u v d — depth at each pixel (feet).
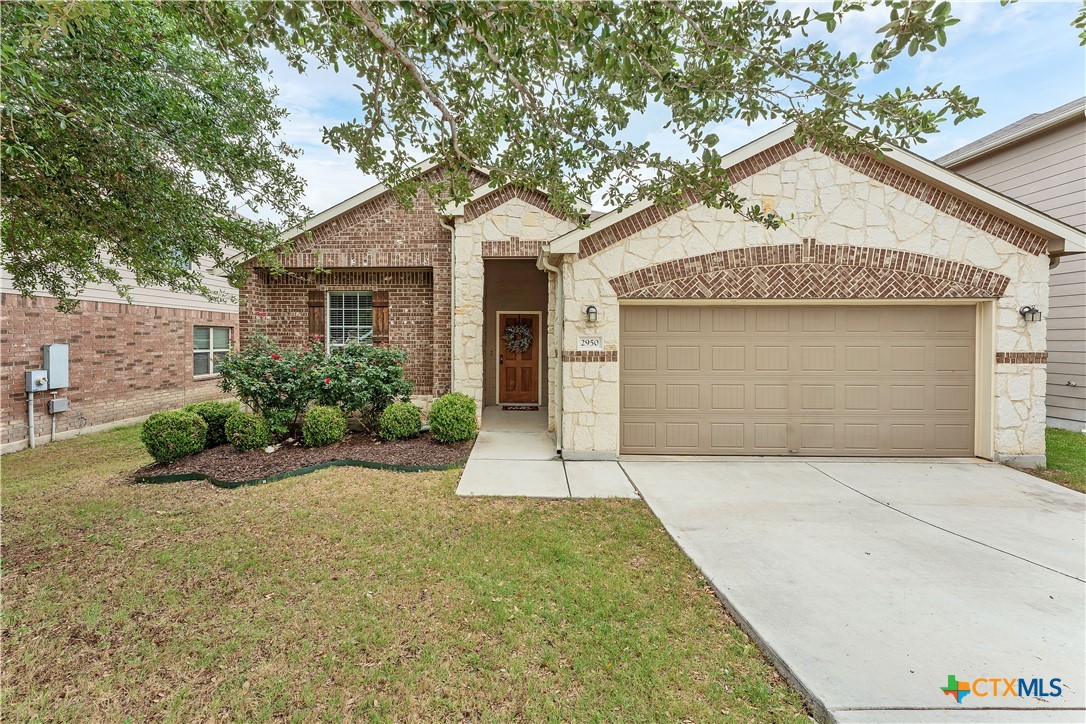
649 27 8.29
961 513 15.03
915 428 21.97
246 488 17.37
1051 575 10.96
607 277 21.66
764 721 6.99
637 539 13.04
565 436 21.66
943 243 20.97
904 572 11.12
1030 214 20.11
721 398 22.41
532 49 9.41
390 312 30.45
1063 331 29.35
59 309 22.07
